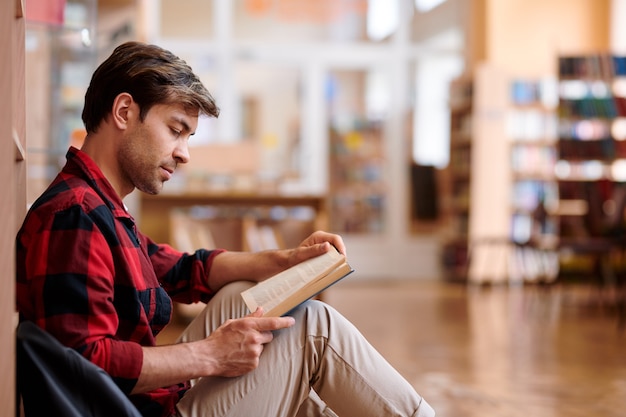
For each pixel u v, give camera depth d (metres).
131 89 1.59
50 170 3.30
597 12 10.30
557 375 4.49
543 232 8.44
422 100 10.45
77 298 1.45
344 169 10.34
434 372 4.50
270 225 6.04
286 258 1.92
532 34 10.22
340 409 1.70
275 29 10.18
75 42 3.18
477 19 10.24
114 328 1.50
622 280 8.12
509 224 9.75
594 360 4.97
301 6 10.22
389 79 10.44
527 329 6.23
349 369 1.67
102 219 1.53
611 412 3.66
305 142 10.23
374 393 1.67
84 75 3.30
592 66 8.93
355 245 10.37
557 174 8.77
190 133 1.68
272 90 10.19
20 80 1.64
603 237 7.77
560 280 8.91
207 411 1.63
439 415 3.53
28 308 1.47
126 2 4.47
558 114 8.84
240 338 1.60
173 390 1.75
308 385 1.70
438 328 6.21
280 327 1.63
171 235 5.85
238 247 6.05
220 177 6.65
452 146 10.29
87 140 1.65
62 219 1.48
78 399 1.40
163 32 9.97
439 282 10.08
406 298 8.28
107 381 1.41
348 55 10.32
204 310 1.91
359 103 10.37
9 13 1.30
